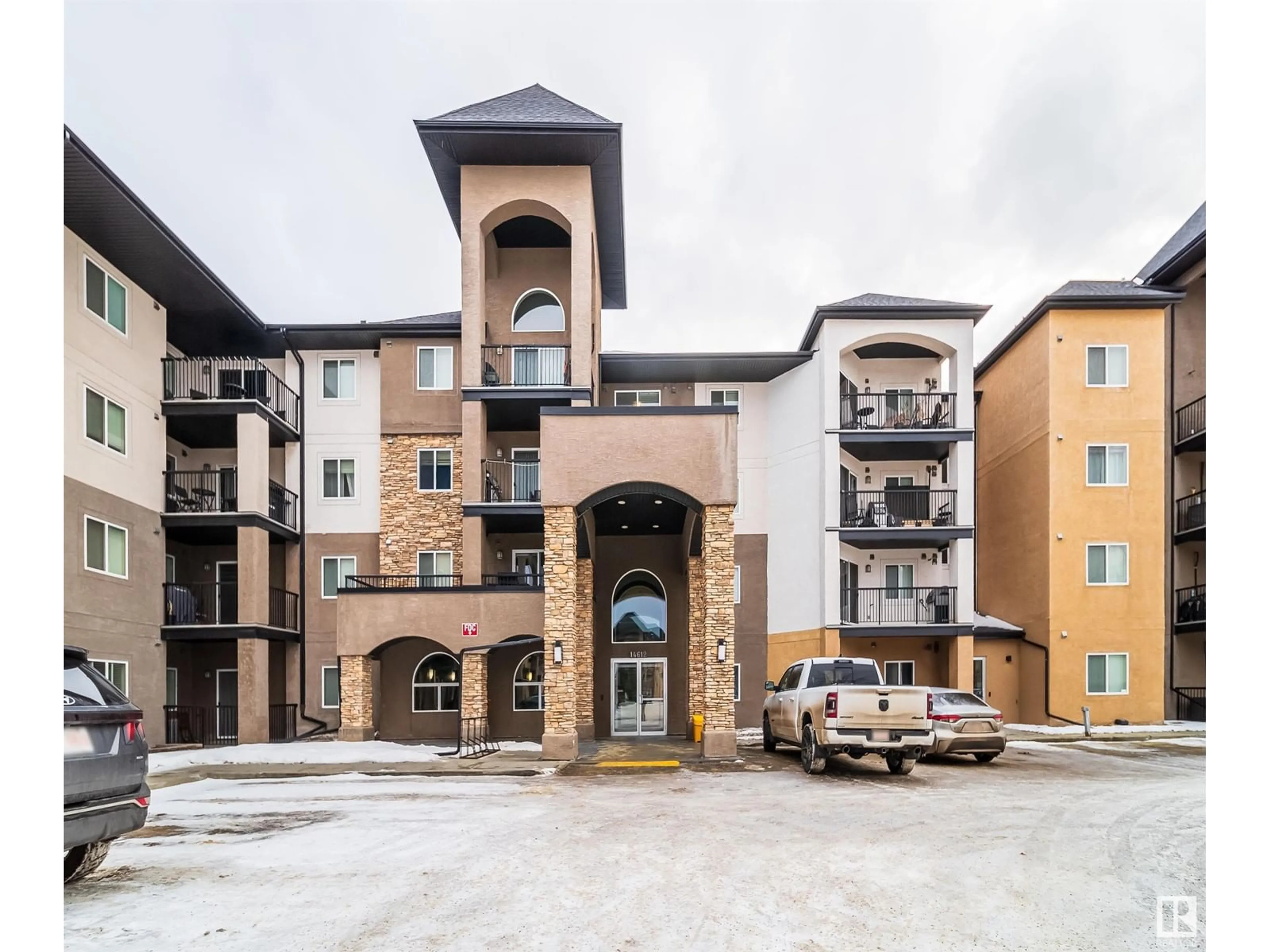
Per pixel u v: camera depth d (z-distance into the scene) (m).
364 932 5.13
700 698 18.38
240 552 20.11
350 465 23.28
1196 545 24.05
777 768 13.49
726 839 7.70
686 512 18.84
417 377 23.30
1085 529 23.19
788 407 24.36
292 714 21.78
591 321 21.47
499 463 22.52
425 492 22.92
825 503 22.81
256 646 19.88
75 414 17.06
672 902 5.69
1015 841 7.59
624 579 23.02
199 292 20.20
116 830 5.94
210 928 5.22
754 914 5.43
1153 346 23.62
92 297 17.80
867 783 11.66
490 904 5.68
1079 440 23.47
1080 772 13.12
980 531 28.14
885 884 6.14
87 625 17.09
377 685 21.25
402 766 14.34
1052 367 23.59
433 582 22.55
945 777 12.39
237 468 20.56
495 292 23.17
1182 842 7.58
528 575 21.08
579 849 7.31
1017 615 24.98
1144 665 22.70
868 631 22.42
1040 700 23.33
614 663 22.59
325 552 22.97
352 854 7.21
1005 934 5.08
